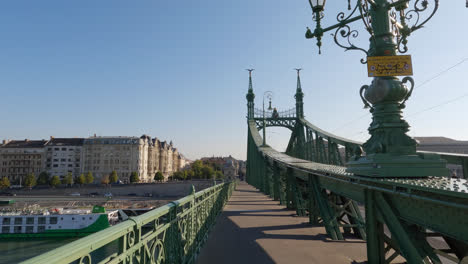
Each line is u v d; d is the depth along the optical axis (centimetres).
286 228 759
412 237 331
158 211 287
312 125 2217
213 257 493
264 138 2328
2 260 2245
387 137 371
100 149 8769
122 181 8619
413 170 346
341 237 637
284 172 1337
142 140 9138
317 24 474
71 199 5344
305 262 460
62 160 8594
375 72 380
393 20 426
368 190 424
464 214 236
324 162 1493
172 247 355
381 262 406
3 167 8419
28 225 2966
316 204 816
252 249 545
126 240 214
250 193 2169
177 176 10538
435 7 384
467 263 330
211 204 792
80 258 153
